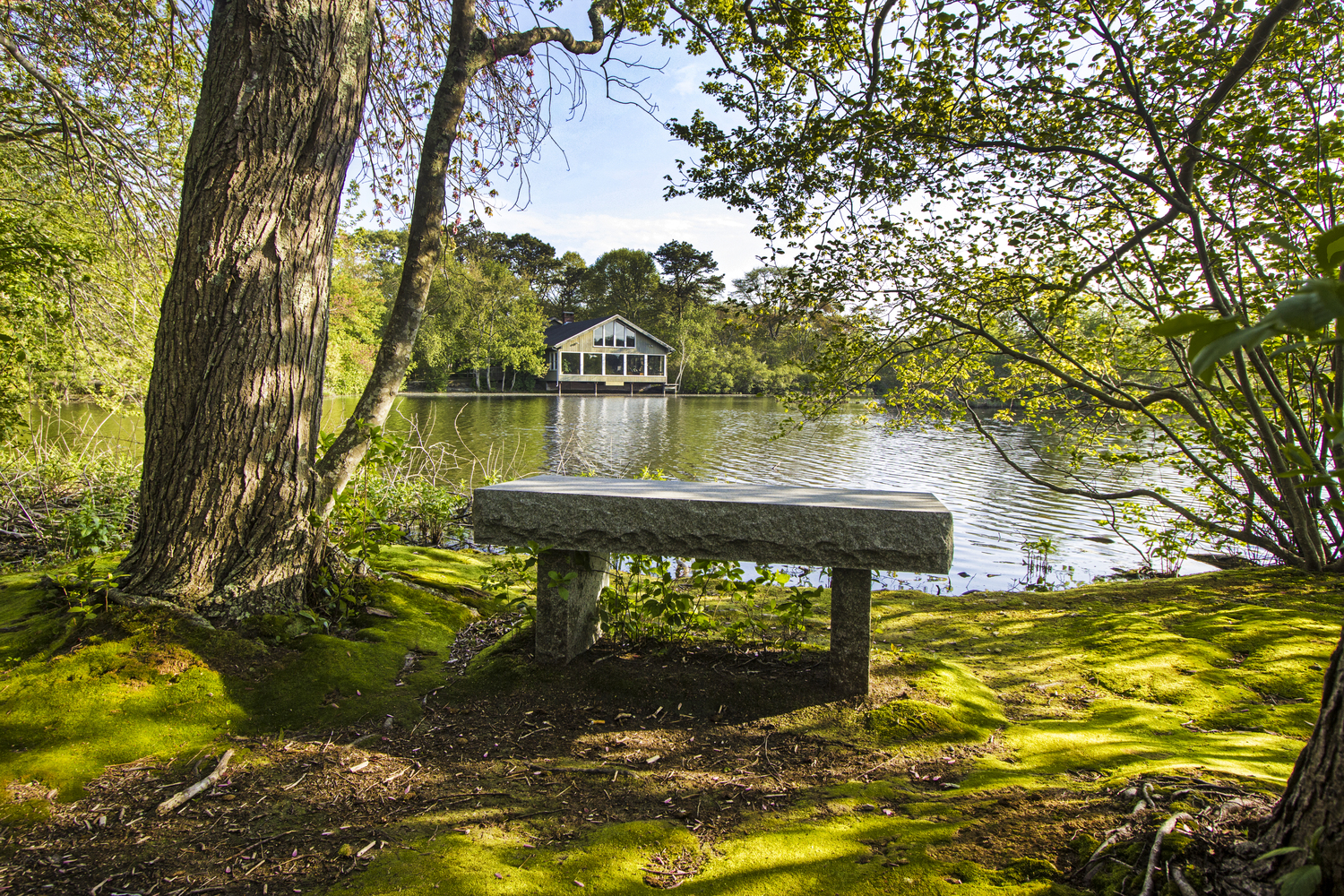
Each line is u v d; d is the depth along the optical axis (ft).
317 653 11.36
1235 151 16.66
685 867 6.80
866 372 22.00
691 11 21.11
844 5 17.47
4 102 24.30
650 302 213.66
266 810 8.01
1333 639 12.82
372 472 14.97
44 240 22.12
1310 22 15.49
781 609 11.38
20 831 7.48
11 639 10.75
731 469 48.44
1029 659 12.99
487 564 19.97
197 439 11.43
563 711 10.32
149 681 10.07
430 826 7.66
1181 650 12.75
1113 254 18.35
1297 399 17.75
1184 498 37.04
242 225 11.41
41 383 28.91
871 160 18.24
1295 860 4.89
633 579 14.23
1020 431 78.95
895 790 8.11
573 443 60.18
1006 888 6.01
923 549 9.53
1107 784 7.38
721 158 19.16
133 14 22.65
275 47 11.35
